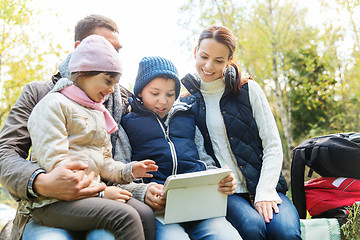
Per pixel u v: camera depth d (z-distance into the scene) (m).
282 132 15.35
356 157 2.47
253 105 2.39
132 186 2.01
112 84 1.82
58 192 1.59
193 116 2.45
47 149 1.63
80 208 1.62
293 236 1.97
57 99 1.71
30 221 1.78
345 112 14.62
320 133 14.44
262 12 13.24
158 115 2.31
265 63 14.68
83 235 1.79
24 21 7.35
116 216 1.60
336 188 2.54
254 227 1.99
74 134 1.75
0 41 7.44
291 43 15.55
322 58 14.15
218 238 1.84
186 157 2.21
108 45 1.82
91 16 2.22
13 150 1.81
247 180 2.29
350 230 2.30
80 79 1.79
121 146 2.19
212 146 2.41
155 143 2.20
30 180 1.61
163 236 1.82
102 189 1.74
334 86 14.12
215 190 1.92
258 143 2.39
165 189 1.78
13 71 8.05
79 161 1.62
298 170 2.66
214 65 2.35
